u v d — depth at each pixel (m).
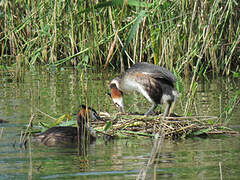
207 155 8.68
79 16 19.11
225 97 14.56
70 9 18.38
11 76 18.42
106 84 16.72
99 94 15.04
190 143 9.77
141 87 11.55
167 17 16.53
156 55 16.11
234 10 19.28
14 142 9.47
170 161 8.26
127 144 9.67
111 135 10.52
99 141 9.98
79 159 8.35
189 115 11.70
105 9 18.94
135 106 13.80
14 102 13.71
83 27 18.77
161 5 16.06
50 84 16.83
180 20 16.77
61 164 8.05
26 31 21.91
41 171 7.61
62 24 20.09
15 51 21.20
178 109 13.02
